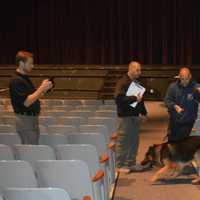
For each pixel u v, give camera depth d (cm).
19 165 370
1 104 975
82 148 439
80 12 1747
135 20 1736
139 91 620
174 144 582
